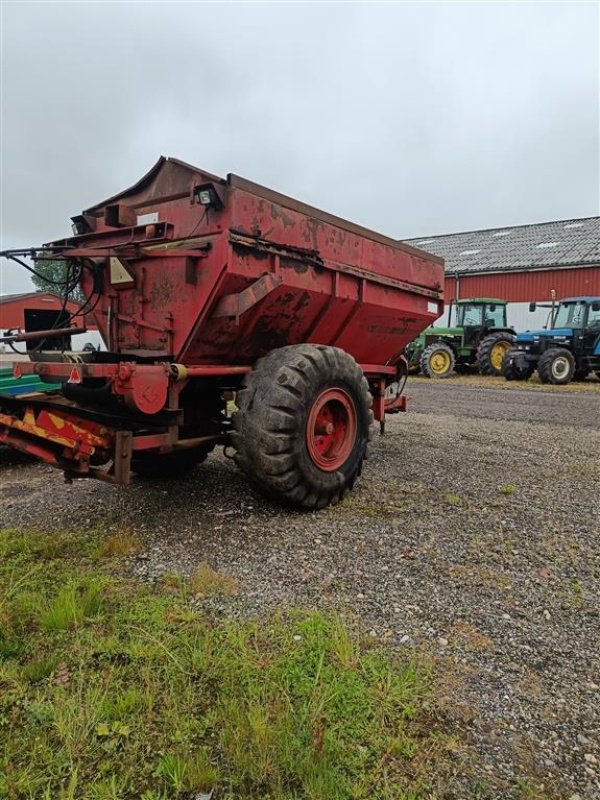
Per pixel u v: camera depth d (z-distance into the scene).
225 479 4.72
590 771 1.69
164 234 3.65
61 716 1.83
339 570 2.98
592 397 11.66
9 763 1.68
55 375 3.20
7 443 3.64
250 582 2.82
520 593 2.77
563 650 2.30
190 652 2.20
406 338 5.77
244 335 3.95
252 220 3.58
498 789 1.62
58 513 3.86
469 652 2.27
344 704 1.93
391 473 5.03
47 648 2.23
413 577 2.92
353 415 4.23
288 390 3.63
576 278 22.61
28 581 2.77
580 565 3.11
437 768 1.68
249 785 1.62
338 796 1.57
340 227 4.40
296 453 3.67
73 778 1.60
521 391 12.92
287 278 3.87
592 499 4.32
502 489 4.52
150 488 4.45
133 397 3.15
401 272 5.27
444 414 9.00
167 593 2.69
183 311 3.64
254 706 1.87
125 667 2.11
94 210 4.38
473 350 17.94
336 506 4.04
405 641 2.33
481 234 30.94
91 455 3.30
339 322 4.68
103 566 2.97
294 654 2.19
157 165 3.84
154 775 1.65
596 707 1.96
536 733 1.84
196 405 4.45
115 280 3.92
